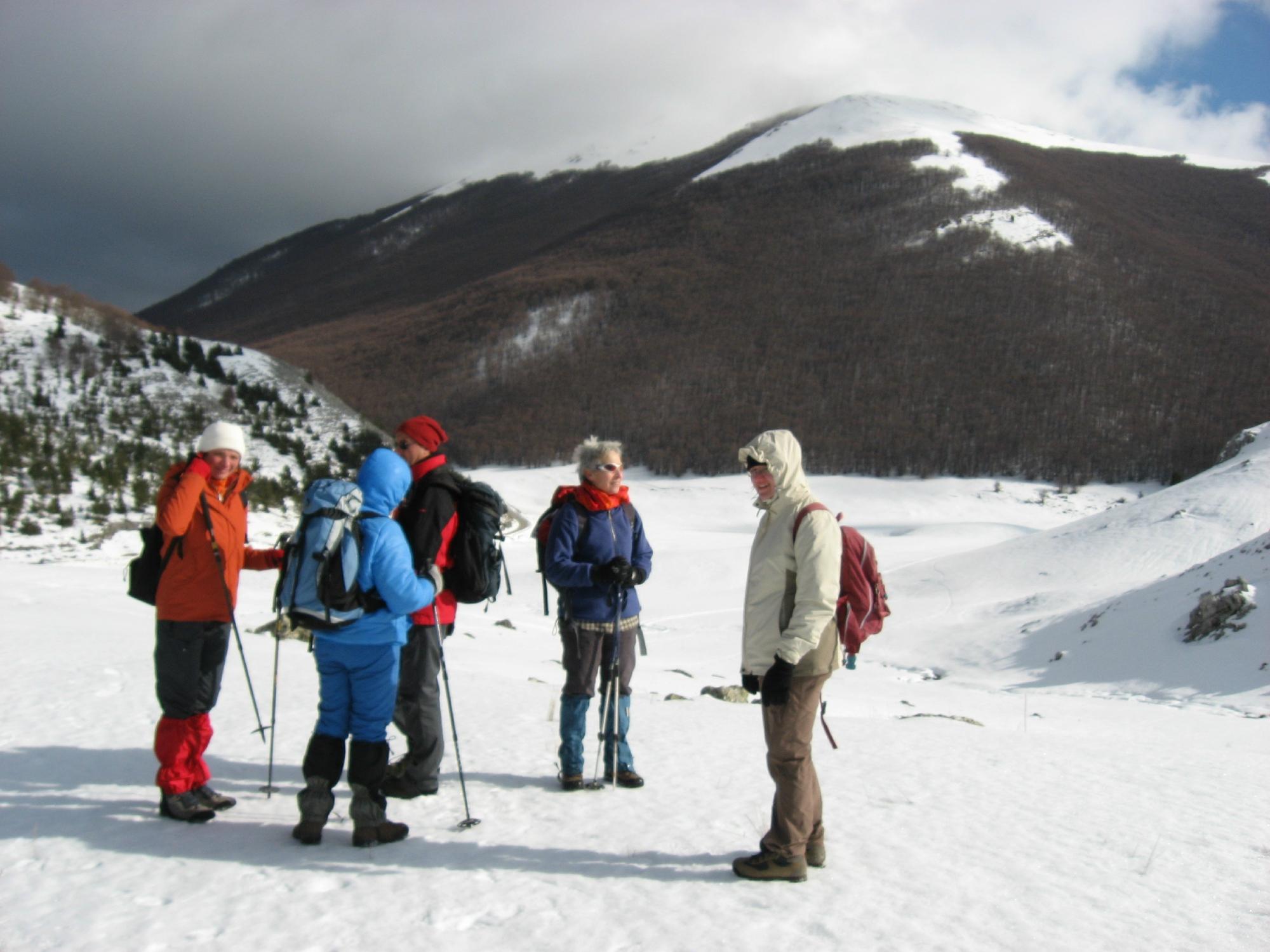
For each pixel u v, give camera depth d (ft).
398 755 20.98
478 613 101.81
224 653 17.16
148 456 135.54
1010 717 52.70
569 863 14.93
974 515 459.73
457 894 13.48
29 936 11.86
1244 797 21.30
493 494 18.70
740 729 27.73
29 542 99.86
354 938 12.02
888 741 27.58
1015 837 17.01
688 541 291.79
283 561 15.81
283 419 171.63
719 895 13.69
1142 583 125.59
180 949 11.63
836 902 13.52
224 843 15.46
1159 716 59.47
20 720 23.21
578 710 19.31
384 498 15.97
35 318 174.29
